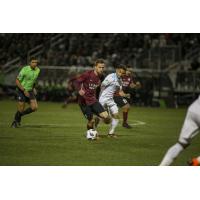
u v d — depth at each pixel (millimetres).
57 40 109125
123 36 101812
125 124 50875
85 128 49406
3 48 107562
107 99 42875
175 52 94062
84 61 98125
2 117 59375
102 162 31781
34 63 47594
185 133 25953
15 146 37250
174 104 87688
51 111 71375
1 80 97750
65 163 31328
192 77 87375
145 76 88500
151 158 33375
